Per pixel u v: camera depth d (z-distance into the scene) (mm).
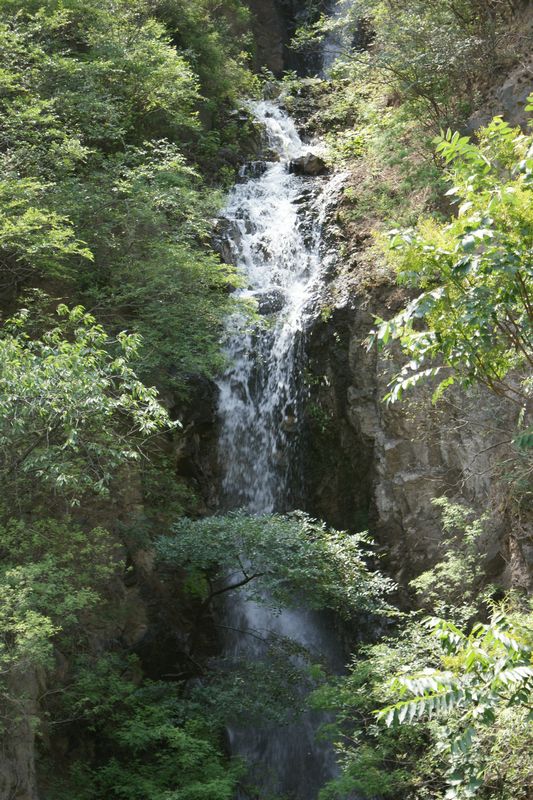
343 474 19297
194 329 18766
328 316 20078
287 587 15750
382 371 18766
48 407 11969
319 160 25156
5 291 17734
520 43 20609
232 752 16578
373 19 25203
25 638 10562
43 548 13164
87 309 18594
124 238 19156
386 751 12555
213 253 20906
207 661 17453
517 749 10289
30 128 18984
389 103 25250
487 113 20062
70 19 22844
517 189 8648
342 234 21922
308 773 16734
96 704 14164
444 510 16484
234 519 15812
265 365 20766
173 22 27297
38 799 11766
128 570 15922
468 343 8898
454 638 7672
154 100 23172
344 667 18156
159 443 18438
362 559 18312
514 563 15078
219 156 25781
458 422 17062
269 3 33969
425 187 20578
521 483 15062
